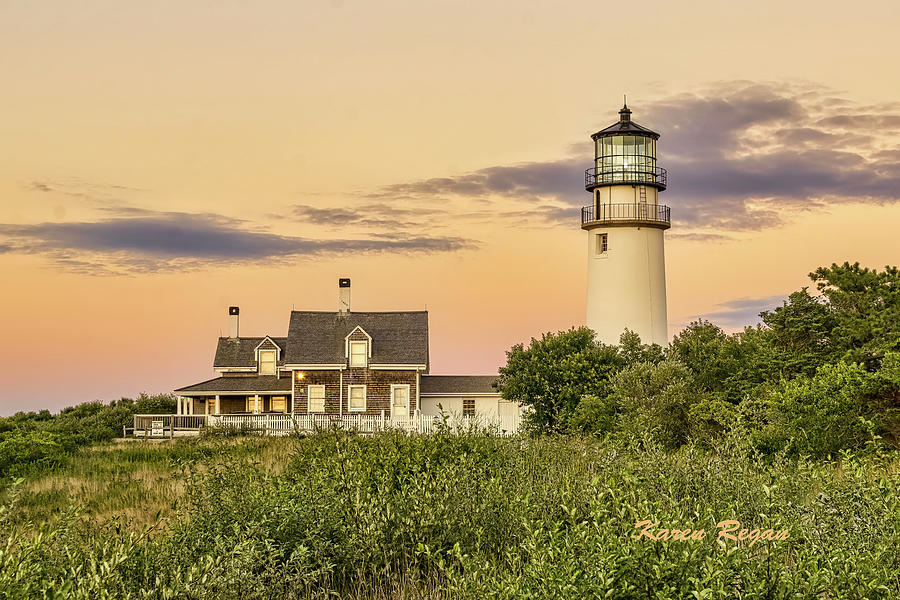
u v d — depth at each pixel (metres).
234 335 64.44
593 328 53.78
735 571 8.50
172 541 11.88
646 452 14.58
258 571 11.14
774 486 10.88
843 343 33.62
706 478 13.01
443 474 14.13
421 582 11.56
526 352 46.25
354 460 17.14
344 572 12.05
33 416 60.72
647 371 35.09
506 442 18.97
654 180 53.56
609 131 53.62
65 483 27.80
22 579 9.00
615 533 9.11
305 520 12.45
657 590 8.37
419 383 59.59
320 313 62.34
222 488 13.67
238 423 54.00
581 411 36.03
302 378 59.31
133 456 37.09
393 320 61.81
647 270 53.19
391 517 12.50
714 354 37.66
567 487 12.54
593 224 53.56
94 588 8.94
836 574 8.55
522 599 8.61
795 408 25.84
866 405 26.27
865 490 11.00
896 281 34.12
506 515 12.62
